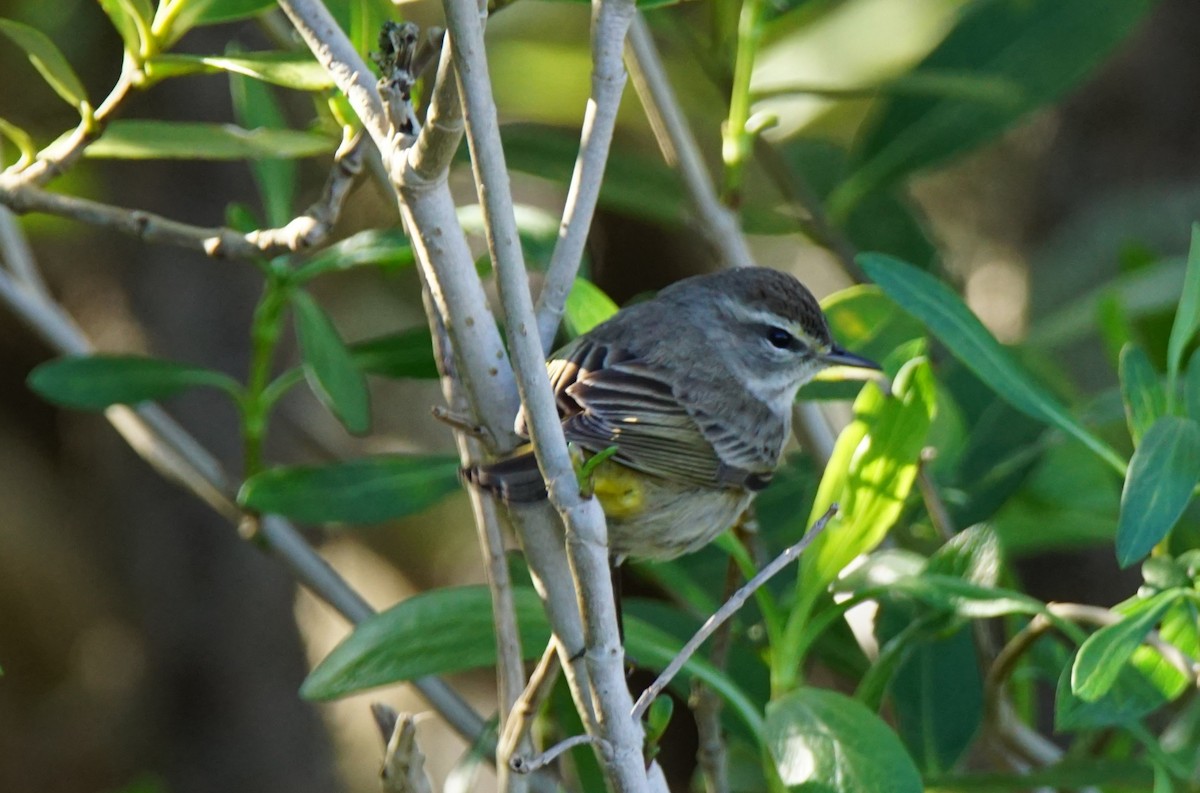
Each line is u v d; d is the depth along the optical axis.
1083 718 7.43
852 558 7.89
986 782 8.43
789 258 19.53
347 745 18.17
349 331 17.95
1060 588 14.42
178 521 15.70
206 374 9.65
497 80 15.70
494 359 6.72
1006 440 10.99
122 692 16.02
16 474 16.33
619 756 6.20
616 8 6.79
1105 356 14.42
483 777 18.06
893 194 12.59
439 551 18.92
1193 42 15.03
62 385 9.51
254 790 15.98
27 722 16.16
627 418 9.24
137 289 14.85
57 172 7.21
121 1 6.98
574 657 6.75
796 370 10.16
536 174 11.11
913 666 9.43
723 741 8.85
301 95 15.12
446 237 6.54
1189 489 7.01
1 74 14.27
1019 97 11.23
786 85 11.20
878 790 7.19
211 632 15.81
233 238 7.09
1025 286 15.46
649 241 16.38
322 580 10.09
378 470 9.30
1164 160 15.12
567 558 6.86
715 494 9.73
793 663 7.96
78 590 16.14
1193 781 8.01
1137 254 12.36
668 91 10.08
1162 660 7.52
